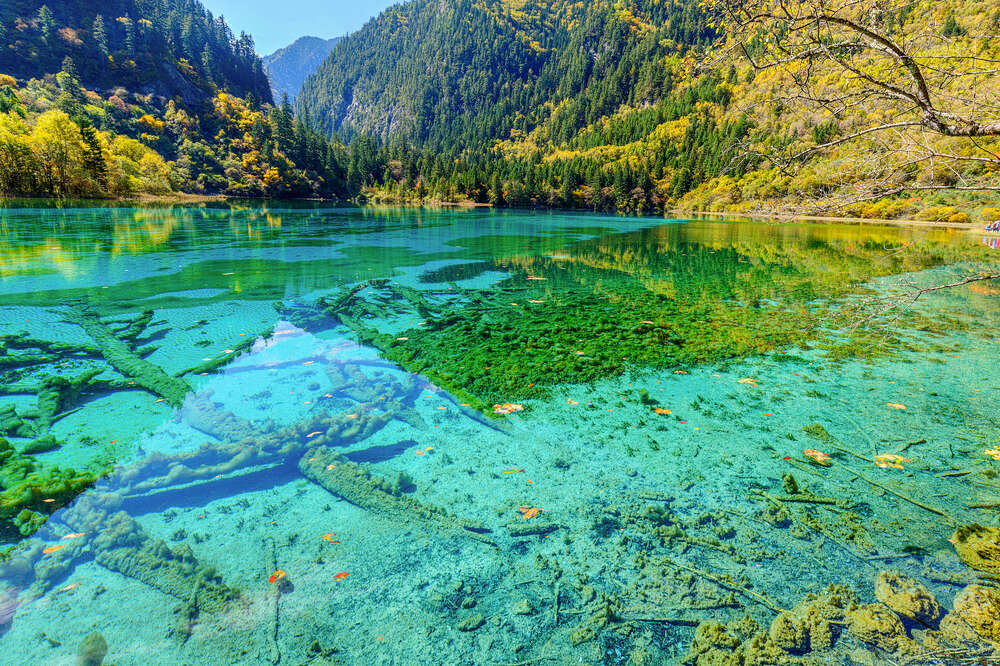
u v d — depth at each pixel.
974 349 6.84
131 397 5.21
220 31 137.38
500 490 3.75
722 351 6.88
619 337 7.49
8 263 12.69
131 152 60.78
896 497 3.60
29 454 4.04
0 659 2.31
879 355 6.66
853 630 2.48
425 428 4.74
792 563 2.98
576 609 2.68
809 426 4.70
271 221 31.92
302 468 4.00
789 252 19.41
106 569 2.91
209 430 4.51
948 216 34.66
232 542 3.16
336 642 2.46
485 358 6.57
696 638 2.47
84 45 94.44
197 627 2.54
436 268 14.26
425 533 3.27
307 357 6.52
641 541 3.20
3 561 2.88
